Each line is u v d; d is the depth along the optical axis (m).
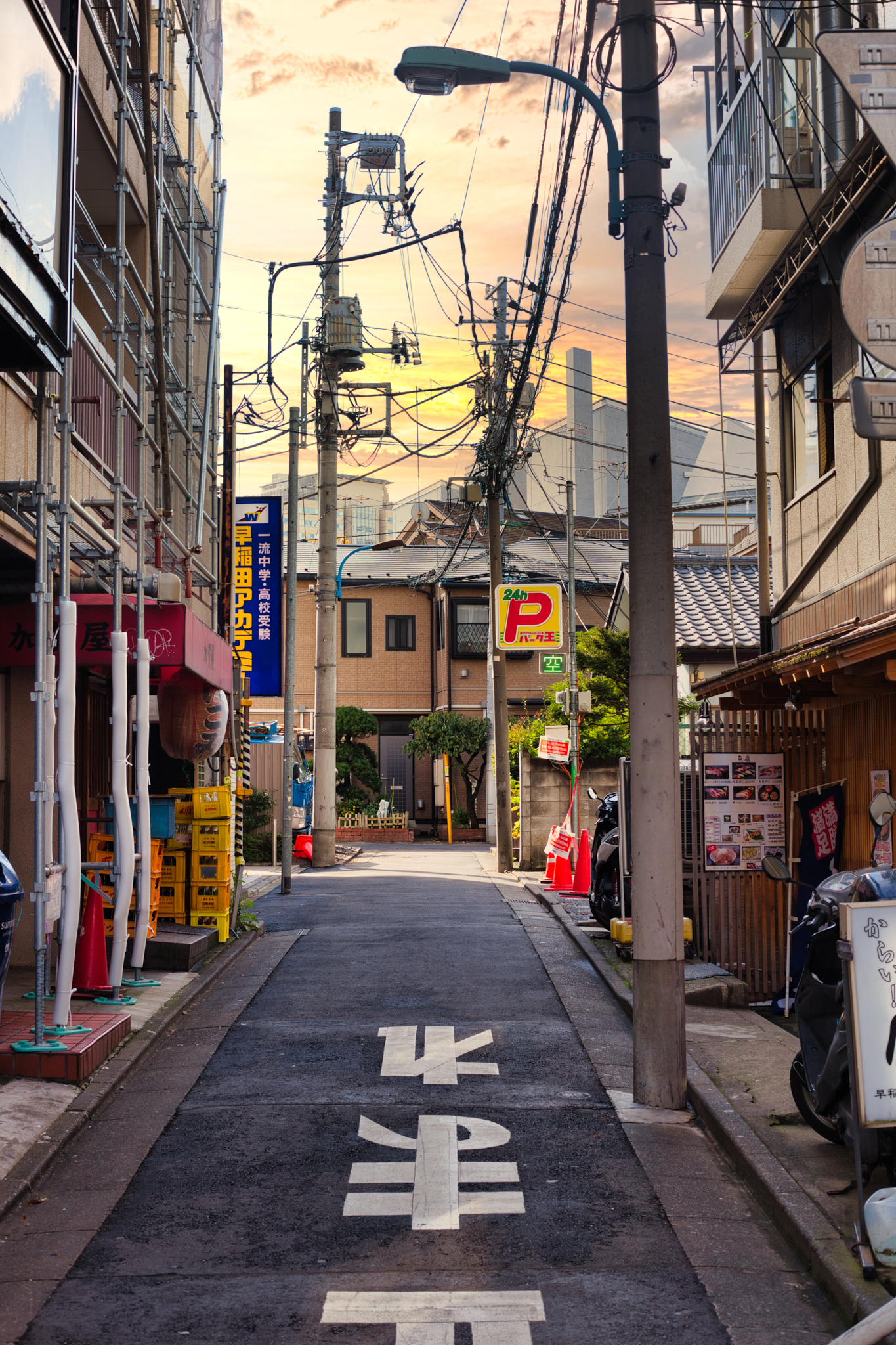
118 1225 5.49
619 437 64.00
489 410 23.14
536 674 42.62
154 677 12.45
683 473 57.53
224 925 13.55
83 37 11.52
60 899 8.02
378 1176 6.13
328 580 27.47
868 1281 4.56
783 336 14.38
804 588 13.80
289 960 13.03
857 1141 4.82
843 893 6.33
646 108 8.02
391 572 44.19
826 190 10.90
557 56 11.55
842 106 11.73
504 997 10.85
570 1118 7.16
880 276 4.79
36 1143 6.41
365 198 24.06
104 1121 7.08
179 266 16.78
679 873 7.62
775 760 11.46
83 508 9.08
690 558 31.83
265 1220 5.54
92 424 11.33
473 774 41.56
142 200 14.22
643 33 8.05
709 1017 9.80
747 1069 7.97
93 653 10.48
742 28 13.90
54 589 10.05
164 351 13.53
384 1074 8.15
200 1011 10.19
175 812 13.65
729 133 13.54
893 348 4.77
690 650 25.88
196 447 17.08
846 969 4.90
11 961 10.96
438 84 8.45
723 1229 5.45
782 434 14.61
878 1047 4.82
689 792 11.73
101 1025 8.45
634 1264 5.05
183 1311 4.61
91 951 10.00
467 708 41.97
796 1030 9.45
